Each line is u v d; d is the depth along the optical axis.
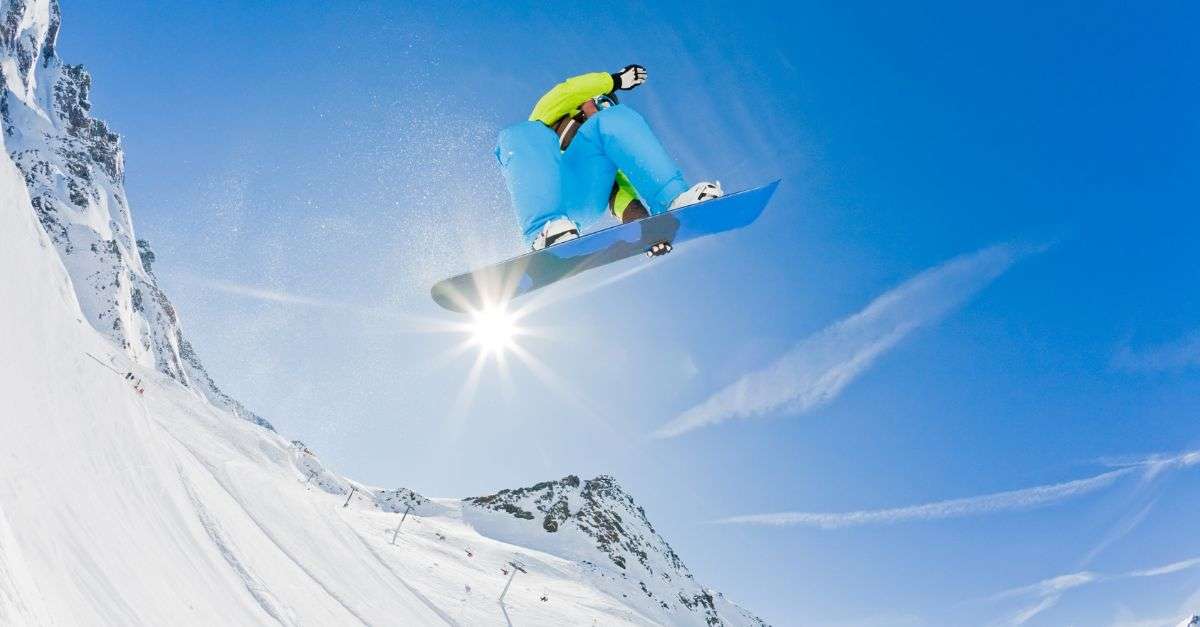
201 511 21.56
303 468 100.75
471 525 138.00
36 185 152.25
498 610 56.97
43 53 197.00
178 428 51.28
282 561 29.19
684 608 132.88
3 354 7.27
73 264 132.00
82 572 6.14
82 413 9.39
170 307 175.62
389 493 142.88
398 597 41.84
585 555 134.38
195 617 8.35
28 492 6.29
